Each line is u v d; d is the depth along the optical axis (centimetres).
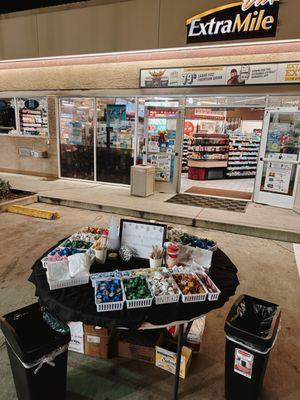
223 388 186
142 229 200
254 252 397
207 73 592
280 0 481
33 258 353
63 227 465
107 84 688
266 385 188
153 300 153
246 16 506
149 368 199
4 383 184
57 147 779
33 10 660
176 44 566
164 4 554
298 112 523
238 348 163
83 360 204
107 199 597
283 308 269
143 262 194
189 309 151
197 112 1082
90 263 180
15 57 714
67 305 149
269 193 584
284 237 442
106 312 145
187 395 180
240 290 299
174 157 659
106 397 177
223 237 450
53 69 734
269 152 573
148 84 645
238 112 1193
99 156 734
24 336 172
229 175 941
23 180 765
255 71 554
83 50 638
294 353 215
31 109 790
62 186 707
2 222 482
